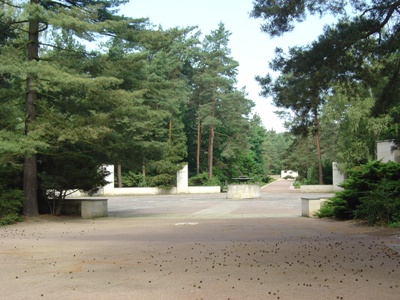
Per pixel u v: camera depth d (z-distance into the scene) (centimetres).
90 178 2506
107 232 1777
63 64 2181
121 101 2262
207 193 5759
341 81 1488
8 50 2128
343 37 1402
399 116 1850
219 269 969
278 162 14675
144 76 2958
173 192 5781
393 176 1975
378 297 723
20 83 2311
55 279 895
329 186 5541
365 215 1917
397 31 1436
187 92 5853
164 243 1405
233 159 7181
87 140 2250
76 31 2102
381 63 1555
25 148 1934
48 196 2603
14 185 2419
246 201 3900
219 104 6162
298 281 845
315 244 1334
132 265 1033
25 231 1839
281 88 1558
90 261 1093
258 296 736
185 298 729
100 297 747
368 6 1463
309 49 1462
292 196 4641
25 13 2122
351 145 4584
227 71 6134
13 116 2181
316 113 1706
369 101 3981
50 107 2434
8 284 855
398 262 1027
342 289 778
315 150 6200
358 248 1238
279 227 1867
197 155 6391
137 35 2330
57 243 1436
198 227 1911
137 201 4275
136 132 3719
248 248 1267
